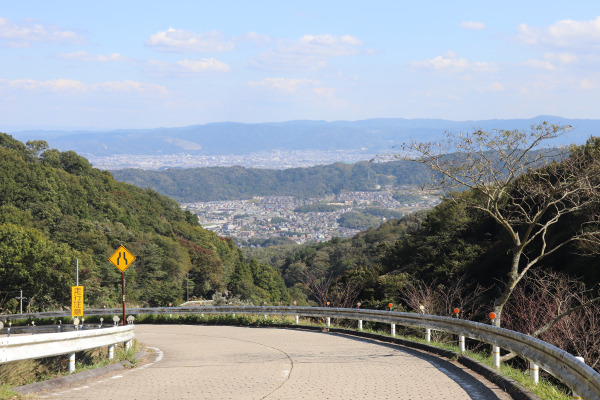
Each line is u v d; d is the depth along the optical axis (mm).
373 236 88500
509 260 29312
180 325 29344
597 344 15102
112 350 12281
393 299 28750
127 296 71812
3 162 82250
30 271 55156
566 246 24828
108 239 79438
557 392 7156
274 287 99438
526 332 17500
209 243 121812
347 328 20203
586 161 19484
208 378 9328
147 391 8164
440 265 34938
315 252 106812
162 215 129000
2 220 69750
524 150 17406
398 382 8523
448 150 17953
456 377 8992
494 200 17984
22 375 9742
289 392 7805
